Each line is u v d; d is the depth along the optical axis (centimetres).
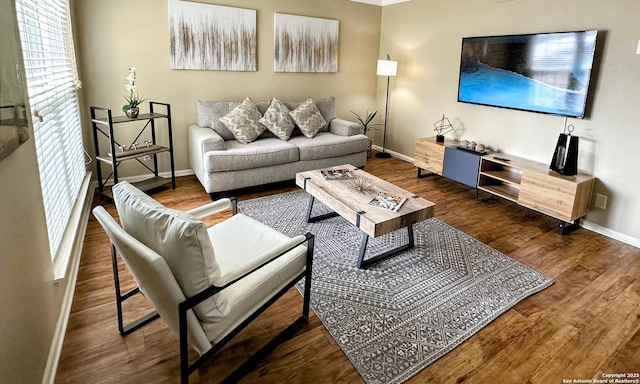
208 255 140
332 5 497
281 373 172
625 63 298
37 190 173
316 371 174
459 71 440
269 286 175
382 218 237
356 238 303
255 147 393
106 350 181
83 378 166
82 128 367
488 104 408
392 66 494
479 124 429
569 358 184
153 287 144
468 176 399
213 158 360
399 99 537
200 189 403
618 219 314
